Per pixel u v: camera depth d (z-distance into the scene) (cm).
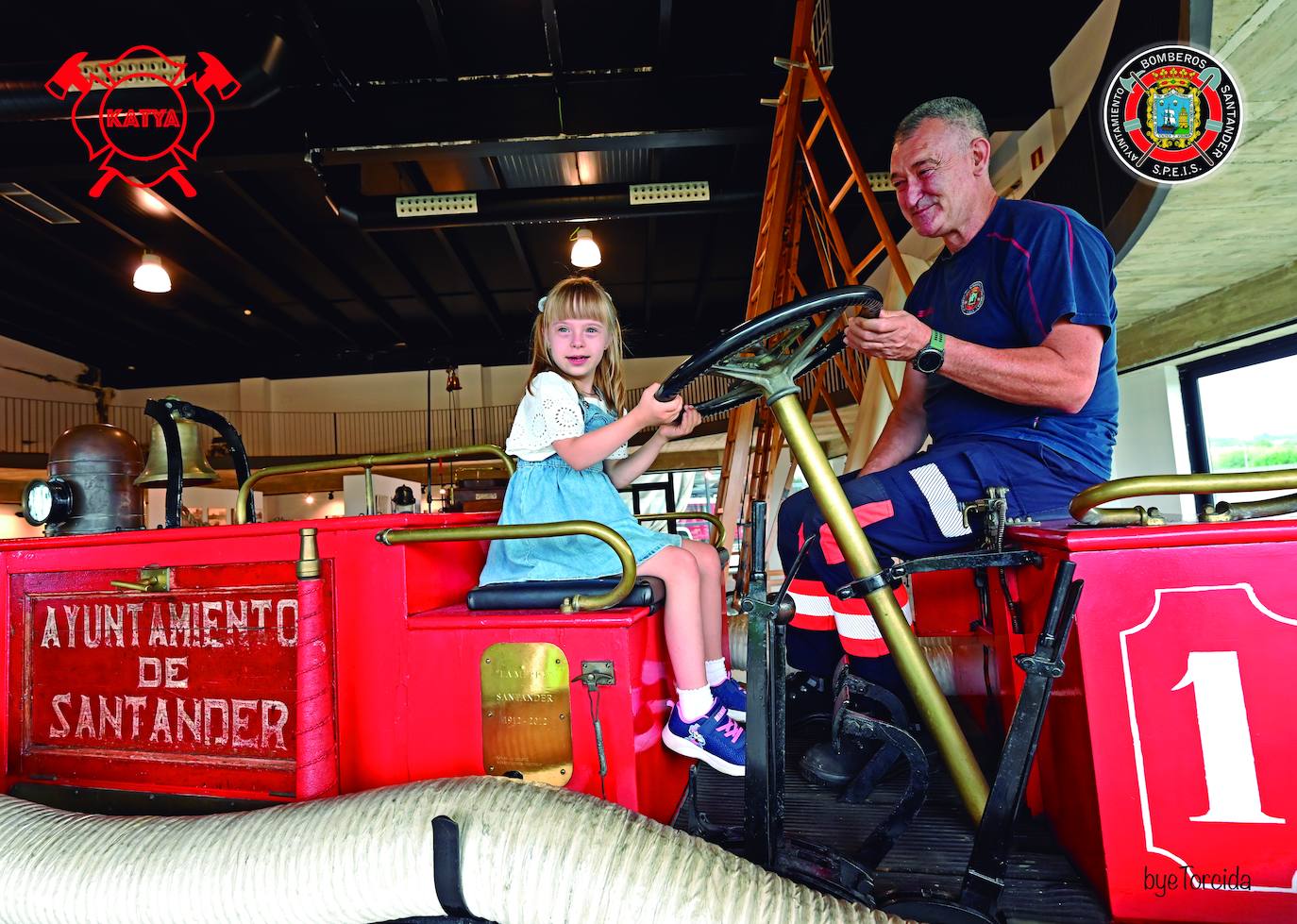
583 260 803
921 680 92
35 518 173
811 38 396
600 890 85
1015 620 106
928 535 127
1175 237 339
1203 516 91
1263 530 78
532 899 87
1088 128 354
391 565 122
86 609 142
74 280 1194
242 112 576
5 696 146
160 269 939
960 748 90
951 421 144
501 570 139
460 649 117
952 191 143
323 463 184
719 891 82
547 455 145
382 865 93
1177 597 81
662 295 1387
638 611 113
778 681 92
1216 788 79
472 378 1697
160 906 101
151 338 1541
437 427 1719
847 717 95
